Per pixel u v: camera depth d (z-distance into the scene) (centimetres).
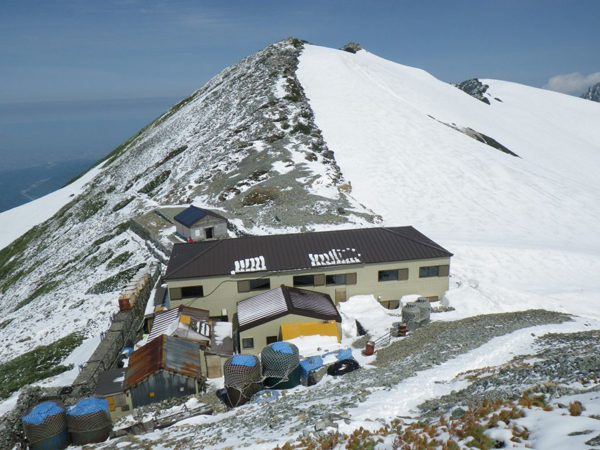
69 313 4278
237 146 7556
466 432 921
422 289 3338
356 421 1196
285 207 5222
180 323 2588
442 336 2334
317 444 1059
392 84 11725
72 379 2698
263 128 7906
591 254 4519
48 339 3709
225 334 2680
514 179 6725
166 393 2123
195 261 3198
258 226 4781
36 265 7438
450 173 6788
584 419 841
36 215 10750
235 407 1959
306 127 7912
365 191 6166
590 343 1908
